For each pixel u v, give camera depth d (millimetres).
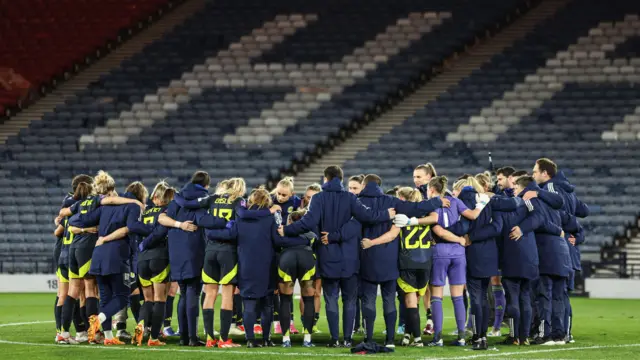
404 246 40281
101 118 114812
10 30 130125
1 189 103625
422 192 44344
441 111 112562
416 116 112562
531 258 41750
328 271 39844
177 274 41312
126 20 132000
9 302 74875
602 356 38406
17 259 95875
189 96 117938
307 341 41531
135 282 46625
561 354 38938
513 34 125750
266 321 41812
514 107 111812
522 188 42812
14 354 39125
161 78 121625
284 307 41531
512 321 43219
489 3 129500
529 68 118250
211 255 41062
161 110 115562
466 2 130125
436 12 128750
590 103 111000
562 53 119938
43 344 42938
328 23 129000
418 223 39750
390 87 116125
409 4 131000
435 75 119812
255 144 109188
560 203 42469
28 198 102062
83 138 111562
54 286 88625
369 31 126750
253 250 40812
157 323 42156
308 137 109062
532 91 114062
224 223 40562
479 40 125500
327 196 39812
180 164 106500
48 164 107500
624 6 127062
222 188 42312
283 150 107438
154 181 104500
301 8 132625
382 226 39969
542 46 121938
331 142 108688
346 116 112188
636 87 113188
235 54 124688
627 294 82125
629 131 106188
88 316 43188
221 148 108688
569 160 102625
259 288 40844
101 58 126812
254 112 114000
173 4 136750
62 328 43469
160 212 43406
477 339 40750
